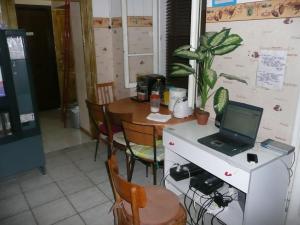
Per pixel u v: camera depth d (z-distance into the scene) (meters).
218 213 1.83
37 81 5.20
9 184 2.65
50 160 3.19
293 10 1.60
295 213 1.85
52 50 5.27
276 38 1.72
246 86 1.99
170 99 2.59
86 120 3.99
